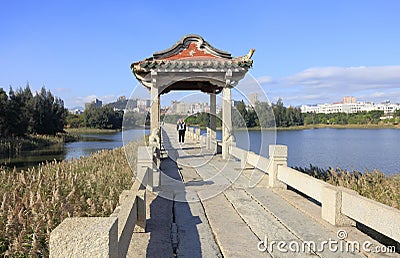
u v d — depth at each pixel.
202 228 4.53
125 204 3.59
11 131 31.91
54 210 4.73
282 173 6.41
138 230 4.24
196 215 5.11
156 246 3.81
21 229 4.14
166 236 4.14
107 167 8.61
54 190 5.79
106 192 6.07
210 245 3.96
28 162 19.02
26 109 38.97
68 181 6.58
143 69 8.77
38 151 25.39
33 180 6.76
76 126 56.06
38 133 40.72
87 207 5.21
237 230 4.42
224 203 5.79
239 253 3.69
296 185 5.71
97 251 2.07
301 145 19.56
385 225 3.53
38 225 4.05
